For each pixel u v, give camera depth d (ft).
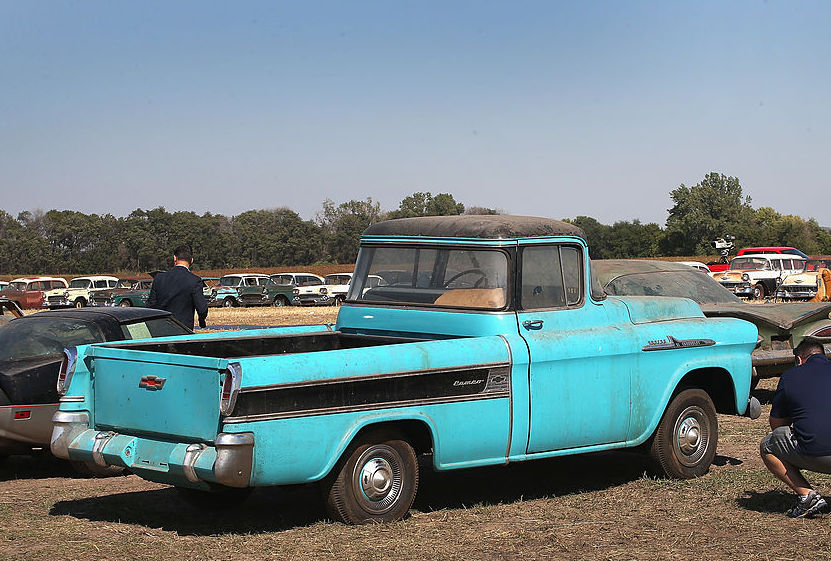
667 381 24.47
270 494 23.62
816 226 417.08
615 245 415.23
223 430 17.76
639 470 26.30
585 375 22.80
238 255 409.69
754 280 124.67
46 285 153.48
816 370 20.66
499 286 22.22
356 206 426.10
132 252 404.16
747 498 22.65
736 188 405.80
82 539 18.94
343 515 19.63
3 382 25.20
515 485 24.44
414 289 23.68
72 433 20.44
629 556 17.88
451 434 20.59
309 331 25.73
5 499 22.98
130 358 19.67
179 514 21.52
